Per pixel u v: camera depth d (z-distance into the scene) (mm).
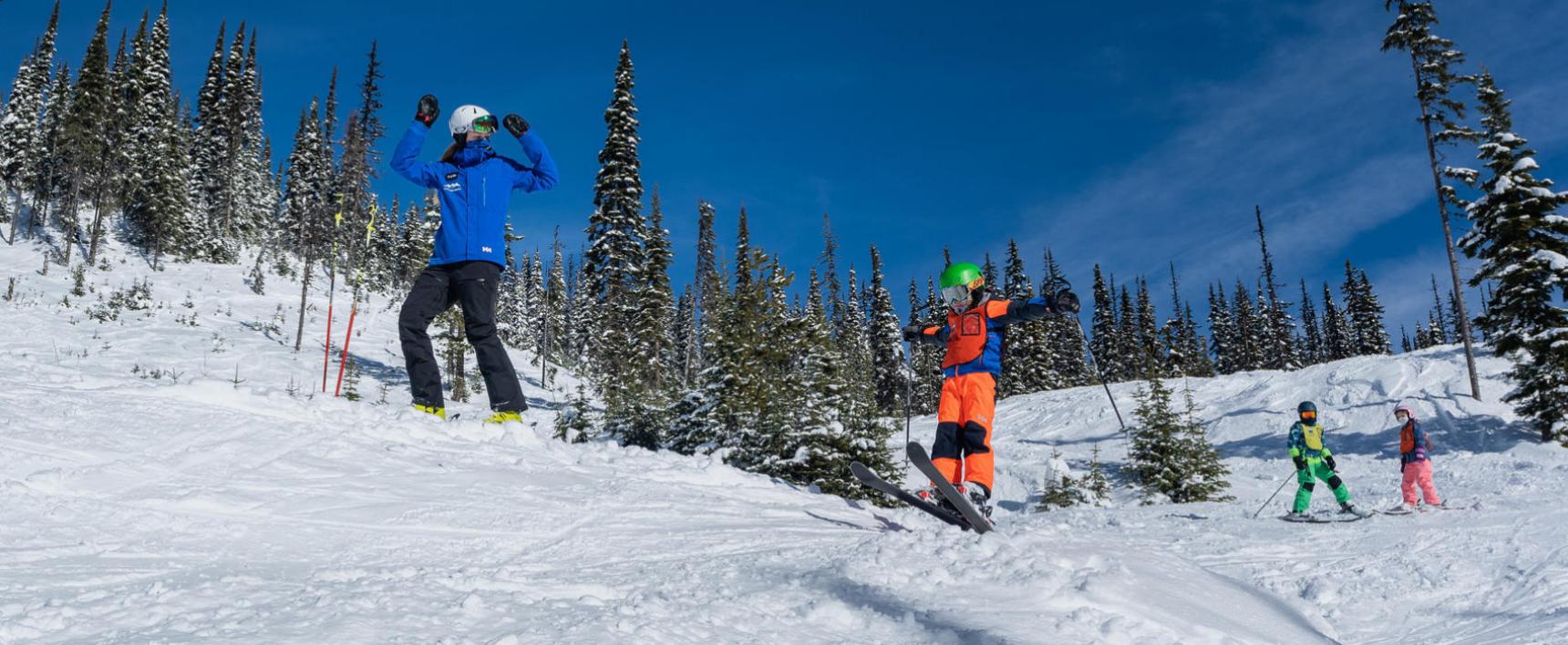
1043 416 33938
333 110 59219
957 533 4223
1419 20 23297
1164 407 21688
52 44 58906
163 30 58375
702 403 17578
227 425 5414
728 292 18578
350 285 50156
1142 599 3488
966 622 3041
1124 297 60531
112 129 47375
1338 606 5062
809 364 17766
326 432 5711
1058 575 3562
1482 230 21250
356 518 4223
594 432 17938
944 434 5512
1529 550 6074
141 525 3715
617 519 4754
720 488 6051
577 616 2725
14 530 3402
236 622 2430
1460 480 14539
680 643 2543
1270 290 62781
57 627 2316
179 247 49156
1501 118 22062
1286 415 26500
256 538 3779
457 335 32062
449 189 6879
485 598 2893
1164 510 10094
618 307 32531
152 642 2203
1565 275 19625
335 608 2592
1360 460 21125
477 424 6672
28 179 48938
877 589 3363
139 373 26875
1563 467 14141
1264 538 6809
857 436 17203
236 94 61094
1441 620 4840
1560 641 4082
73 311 35688
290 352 34438
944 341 5766
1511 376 20250
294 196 58938
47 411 5082
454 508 4551
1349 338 69688
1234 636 3484
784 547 4332
